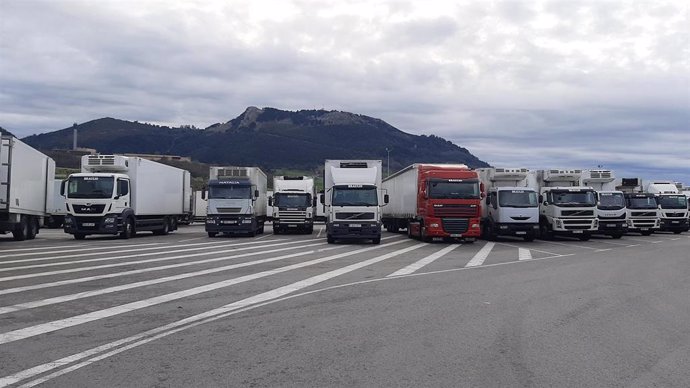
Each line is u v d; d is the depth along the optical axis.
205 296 10.88
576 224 28.47
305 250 22.19
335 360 6.57
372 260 18.34
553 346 7.27
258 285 12.38
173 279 13.23
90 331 7.92
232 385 5.66
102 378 5.87
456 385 5.70
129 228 28.12
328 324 8.49
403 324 8.52
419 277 14.05
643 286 12.78
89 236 30.39
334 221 25.56
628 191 36.62
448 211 25.88
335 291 11.66
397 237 31.88
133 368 6.21
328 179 26.92
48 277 13.38
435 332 8.02
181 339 7.51
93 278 13.27
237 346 7.18
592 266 17.03
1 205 23.73
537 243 27.83
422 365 6.39
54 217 39.19
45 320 8.61
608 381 5.86
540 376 6.01
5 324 8.32
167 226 33.88
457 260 18.64
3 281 12.68
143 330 8.01
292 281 13.07
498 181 30.03
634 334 7.96
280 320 8.75
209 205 30.03
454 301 10.58
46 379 5.82
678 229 37.09
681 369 6.29
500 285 12.77
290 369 6.21
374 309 9.70
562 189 28.91
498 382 5.80
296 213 33.94
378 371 6.16
